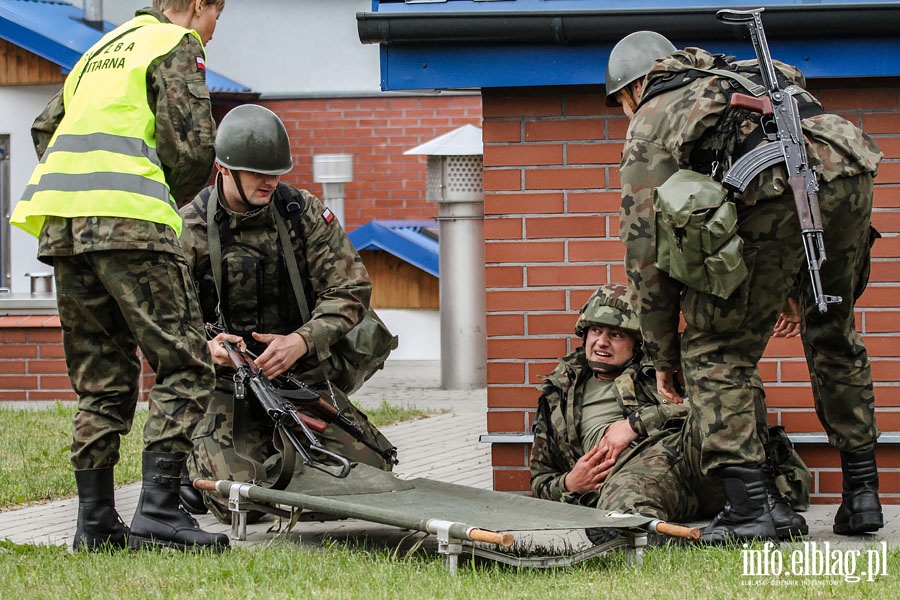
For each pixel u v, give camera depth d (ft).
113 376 23.21
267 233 27.68
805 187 21.95
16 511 28.73
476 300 51.96
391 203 70.33
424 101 69.77
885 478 28.48
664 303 22.94
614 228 28.99
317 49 69.97
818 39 27.86
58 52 51.16
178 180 23.08
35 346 49.42
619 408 26.94
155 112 22.76
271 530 25.68
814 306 24.22
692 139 22.26
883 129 28.25
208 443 27.02
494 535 20.11
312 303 28.50
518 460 29.53
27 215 22.76
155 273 22.41
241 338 26.63
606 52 28.35
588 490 25.95
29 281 53.26
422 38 28.40
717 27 27.76
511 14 27.99
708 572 20.86
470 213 51.67
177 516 23.02
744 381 23.03
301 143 70.38
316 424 25.08
